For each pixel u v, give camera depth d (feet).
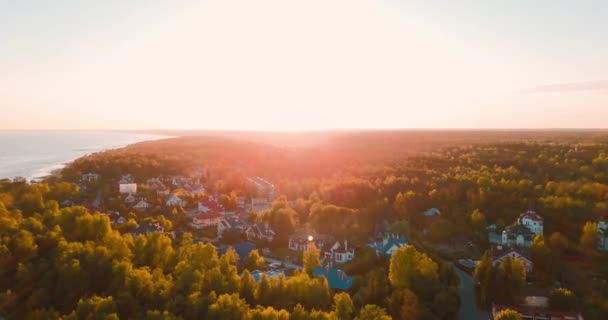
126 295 325.62
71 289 343.87
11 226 426.10
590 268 456.86
